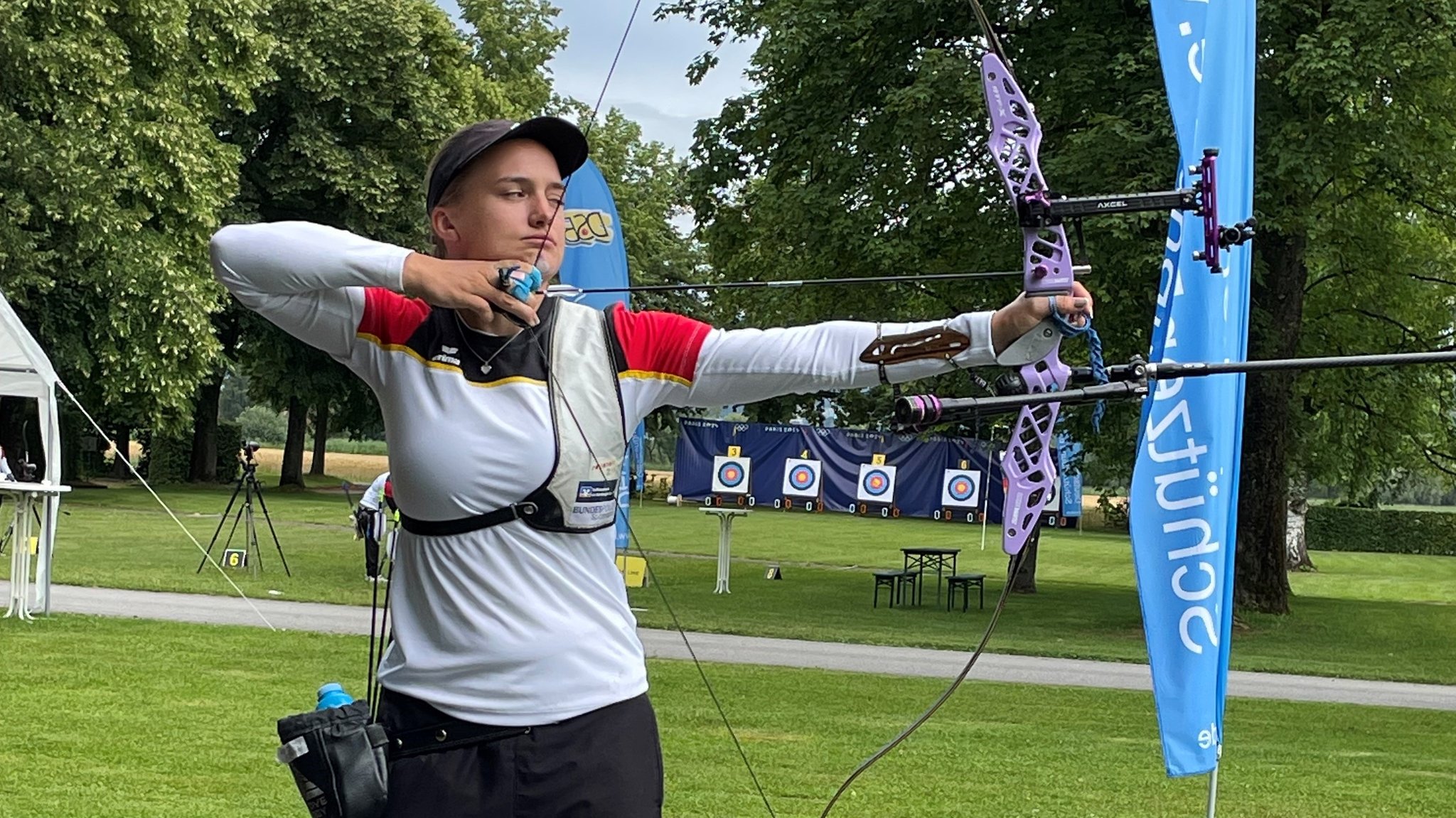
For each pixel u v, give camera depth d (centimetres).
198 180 2495
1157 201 223
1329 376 1808
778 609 1597
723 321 2033
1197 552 524
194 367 2520
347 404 3725
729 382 241
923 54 1553
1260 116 1398
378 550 753
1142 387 225
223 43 2650
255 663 899
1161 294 534
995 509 2744
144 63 2497
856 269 1669
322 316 231
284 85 3128
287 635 1052
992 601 1891
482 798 228
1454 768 748
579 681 231
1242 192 554
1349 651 1435
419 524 234
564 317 242
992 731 794
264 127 3259
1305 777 696
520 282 218
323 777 229
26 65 2256
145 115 2475
